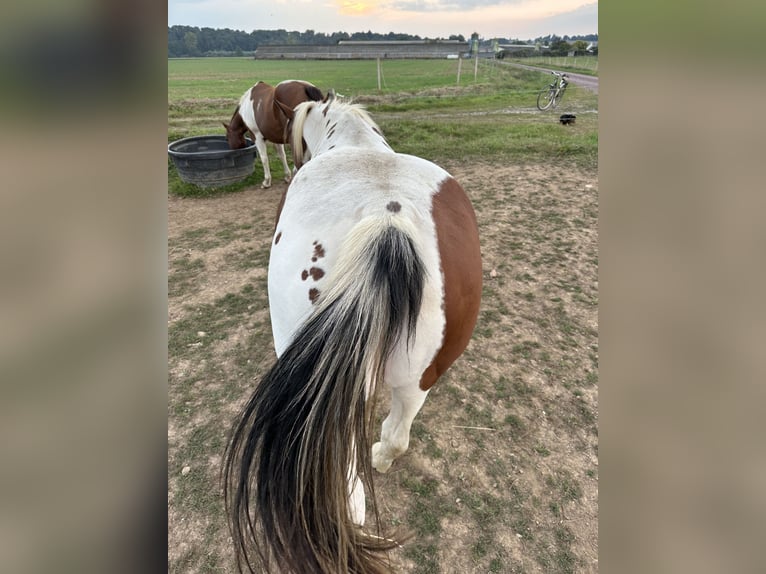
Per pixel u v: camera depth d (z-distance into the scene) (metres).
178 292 3.46
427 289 1.20
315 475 1.00
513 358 2.66
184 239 4.38
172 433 2.23
